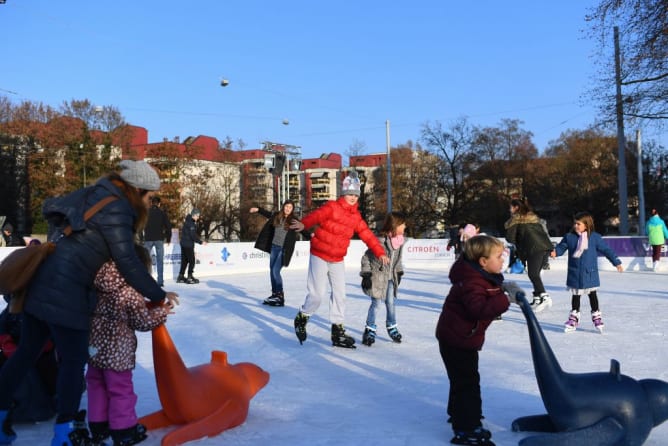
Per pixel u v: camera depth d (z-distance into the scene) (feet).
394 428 12.39
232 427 12.40
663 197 167.94
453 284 11.78
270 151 130.11
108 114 147.02
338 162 327.47
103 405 11.19
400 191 176.14
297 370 18.15
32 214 144.77
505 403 14.14
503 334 23.88
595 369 17.46
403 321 27.76
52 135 143.13
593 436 10.46
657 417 10.82
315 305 21.99
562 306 32.30
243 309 31.55
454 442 11.35
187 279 47.14
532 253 29.96
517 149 171.53
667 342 21.67
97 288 10.82
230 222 158.40
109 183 10.88
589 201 172.55
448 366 11.68
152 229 41.73
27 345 11.11
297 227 21.52
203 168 158.40
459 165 160.45
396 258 22.58
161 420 12.01
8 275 10.32
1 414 11.09
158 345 11.62
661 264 62.64
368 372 17.81
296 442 11.45
